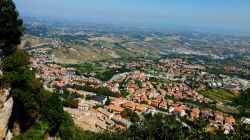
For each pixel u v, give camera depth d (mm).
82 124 157000
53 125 99500
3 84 68750
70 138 108812
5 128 65750
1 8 79688
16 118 78188
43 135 88562
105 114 184500
